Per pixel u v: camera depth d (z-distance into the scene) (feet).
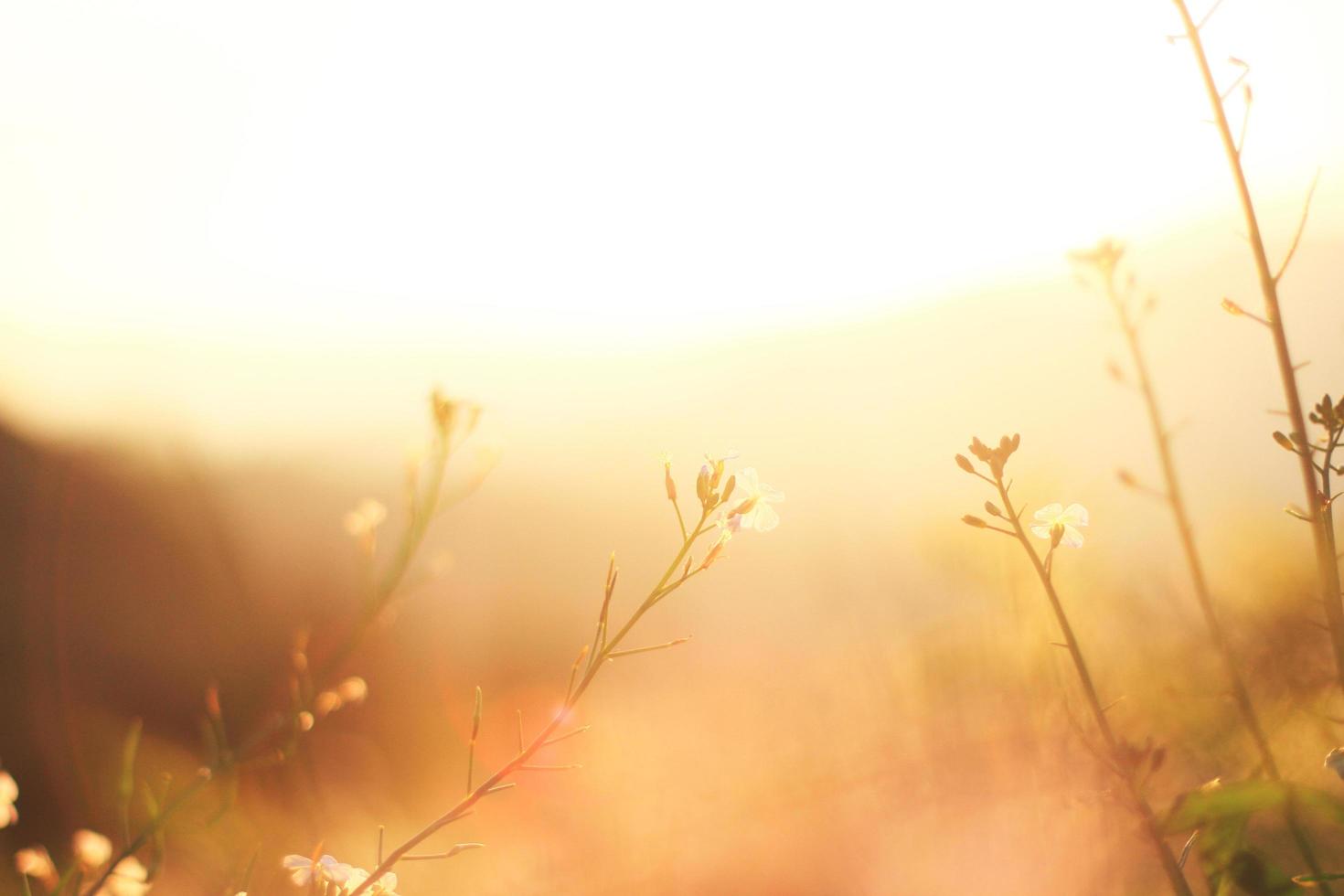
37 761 18.37
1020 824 9.85
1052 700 10.33
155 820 6.46
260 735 7.09
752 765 13.08
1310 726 9.09
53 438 31.99
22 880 6.34
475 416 7.30
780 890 11.86
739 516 6.60
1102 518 12.31
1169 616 11.82
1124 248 9.96
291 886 7.97
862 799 11.71
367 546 7.32
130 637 25.25
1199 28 8.29
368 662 25.68
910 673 12.16
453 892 13.55
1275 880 7.05
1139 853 9.27
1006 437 7.98
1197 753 9.87
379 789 19.31
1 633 25.05
